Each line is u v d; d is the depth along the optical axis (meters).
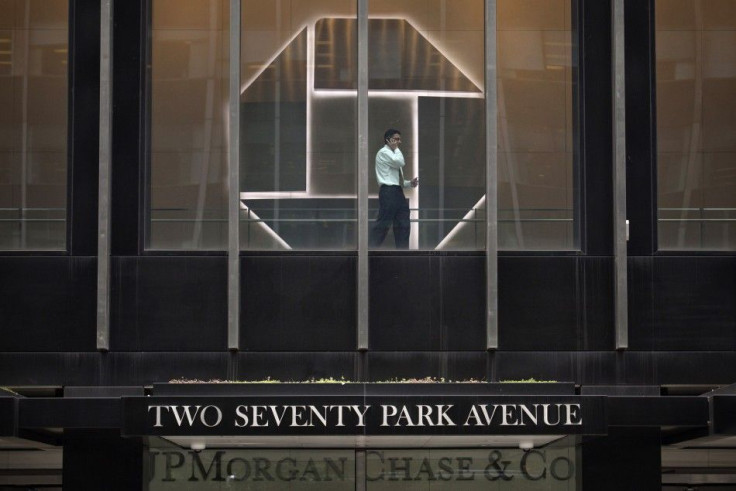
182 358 25.50
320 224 26.28
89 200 25.84
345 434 22.56
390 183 26.36
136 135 25.95
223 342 25.55
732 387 23.84
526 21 26.72
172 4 26.61
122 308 25.58
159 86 26.44
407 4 26.84
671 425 23.47
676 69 26.75
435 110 26.64
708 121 26.67
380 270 25.78
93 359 25.42
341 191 26.39
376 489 25.69
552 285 25.84
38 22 26.50
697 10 26.86
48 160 26.22
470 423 22.59
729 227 26.44
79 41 26.17
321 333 25.62
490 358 25.59
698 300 25.91
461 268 25.84
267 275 25.75
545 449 25.73
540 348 25.67
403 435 22.59
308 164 26.44
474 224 26.30
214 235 26.12
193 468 25.55
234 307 25.34
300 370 25.52
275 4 26.77
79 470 24.94
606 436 24.75
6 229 26.02
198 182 26.27
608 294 25.86
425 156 26.52
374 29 26.78
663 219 26.44
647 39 26.42
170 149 26.33
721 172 26.58
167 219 26.16
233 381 25.31
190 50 26.55
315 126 26.55
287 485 25.67
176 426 22.48
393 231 26.27
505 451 25.69
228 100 26.45
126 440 25.06
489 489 25.59
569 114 26.55
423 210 26.36
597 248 25.97
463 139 26.58
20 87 26.38
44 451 28.45
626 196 26.05
